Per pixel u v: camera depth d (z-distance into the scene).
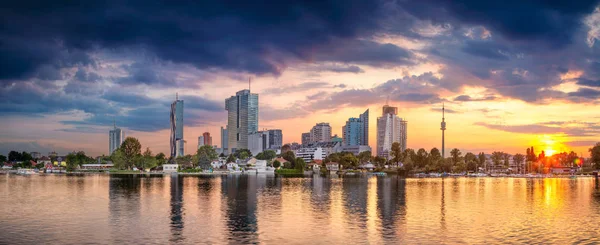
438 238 78.25
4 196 146.38
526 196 157.62
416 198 144.88
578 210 116.38
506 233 83.00
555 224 93.19
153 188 186.38
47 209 112.94
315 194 159.25
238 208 116.12
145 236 78.94
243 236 79.38
